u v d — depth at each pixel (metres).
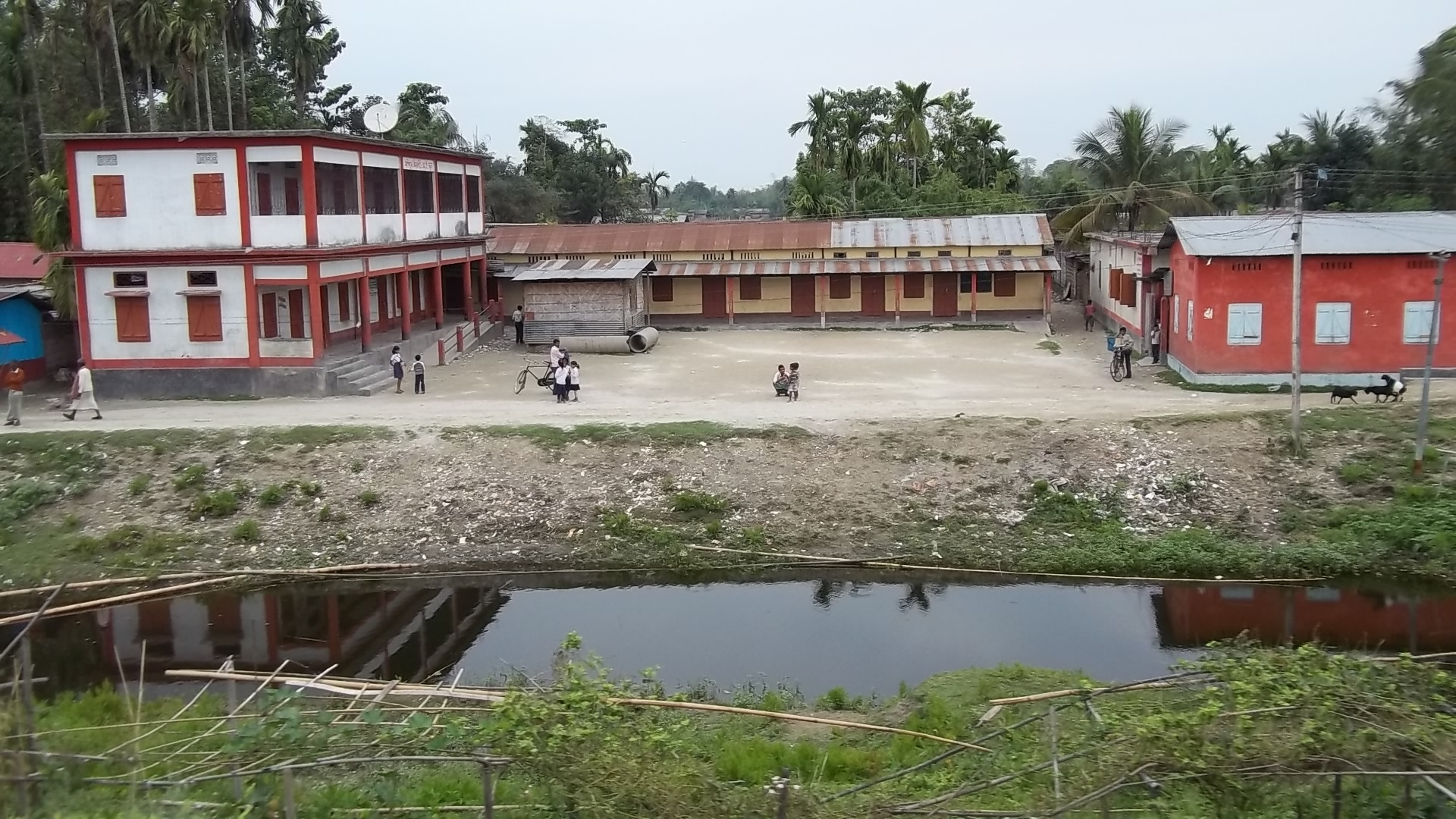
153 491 24.62
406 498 24.41
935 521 23.28
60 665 18.12
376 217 36.06
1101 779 9.70
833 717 14.83
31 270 45.69
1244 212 55.66
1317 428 25.28
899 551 22.28
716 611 19.94
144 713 14.50
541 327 41.34
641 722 11.89
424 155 40.53
